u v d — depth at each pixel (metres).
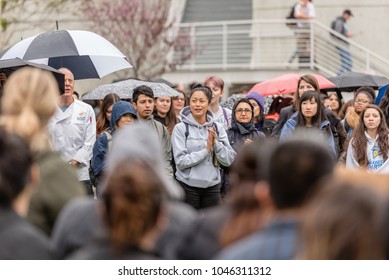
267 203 8.45
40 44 22.14
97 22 46.31
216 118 23.64
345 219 6.68
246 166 9.30
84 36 22.70
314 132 19.91
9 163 8.73
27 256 8.75
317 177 7.73
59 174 10.77
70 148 19.45
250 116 21.64
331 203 6.77
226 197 20.61
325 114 20.73
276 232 7.90
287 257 7.77
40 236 8.96
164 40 47.19
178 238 9.77
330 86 30.53
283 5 52.16
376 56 45.97
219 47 49.88
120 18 46.12
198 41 50.78
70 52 22.03
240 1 53.75
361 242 6.66
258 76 46.78
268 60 50.00
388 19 52.62
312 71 45.97
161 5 46.59
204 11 53.47
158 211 8.05
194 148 20.14
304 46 46.69
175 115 24.36
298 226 7.77
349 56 47.59
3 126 10.00
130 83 26.83
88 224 9.56
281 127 22.47
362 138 20.22
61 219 9.75
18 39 44.09
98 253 8.12
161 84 24.69
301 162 7.74
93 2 46.97
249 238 8.50
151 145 9.44
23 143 8.95
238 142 21.53
